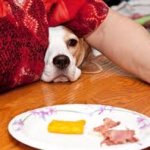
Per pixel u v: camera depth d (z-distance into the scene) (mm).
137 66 1108
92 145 711
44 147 696
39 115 809
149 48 1091
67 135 745
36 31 1054
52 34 1183
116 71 1202
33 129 763
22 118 791
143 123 771
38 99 981
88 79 1145
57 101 965
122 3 2195
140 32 1125
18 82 1046
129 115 805
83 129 765
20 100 974
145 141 708
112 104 942
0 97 1001
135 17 1920
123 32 1127
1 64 988
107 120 794
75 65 1201
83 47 1256
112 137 727
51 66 1118
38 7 1070
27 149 735
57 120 789
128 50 1114
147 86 1080
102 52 1190
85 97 994
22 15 1033
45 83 1118
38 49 1062
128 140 714
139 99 976
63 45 1179
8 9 1011
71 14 1134
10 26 1002
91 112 826
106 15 1148
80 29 1174
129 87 1067
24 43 1026
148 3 2213
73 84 1108
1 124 832
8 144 753
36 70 1077
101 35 1165
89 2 1143
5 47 990
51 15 1137
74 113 822
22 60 1025
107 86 1076
